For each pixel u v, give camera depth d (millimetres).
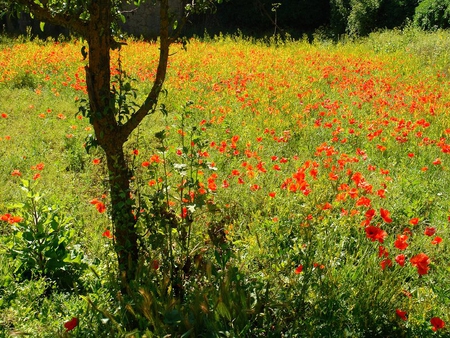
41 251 3873
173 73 11938
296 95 9641
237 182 5250
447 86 10562
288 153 6699
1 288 3668
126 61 13086
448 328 3053
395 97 9539
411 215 4625
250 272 3689
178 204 4363
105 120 3449
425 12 18188
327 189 4762
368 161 6211
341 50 16406
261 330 2984
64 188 5613
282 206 4590
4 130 7684
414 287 3557
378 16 20641
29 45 15281
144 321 2938
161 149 3584
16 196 5344
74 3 3238
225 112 8172
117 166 3506
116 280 3520
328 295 3127
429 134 7305
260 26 24234
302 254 3467
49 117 8406
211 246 3619
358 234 4008
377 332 3025
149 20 22125
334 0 22453
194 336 2816
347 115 7898
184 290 3406
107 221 4605
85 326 3117
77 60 12836
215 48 16578
